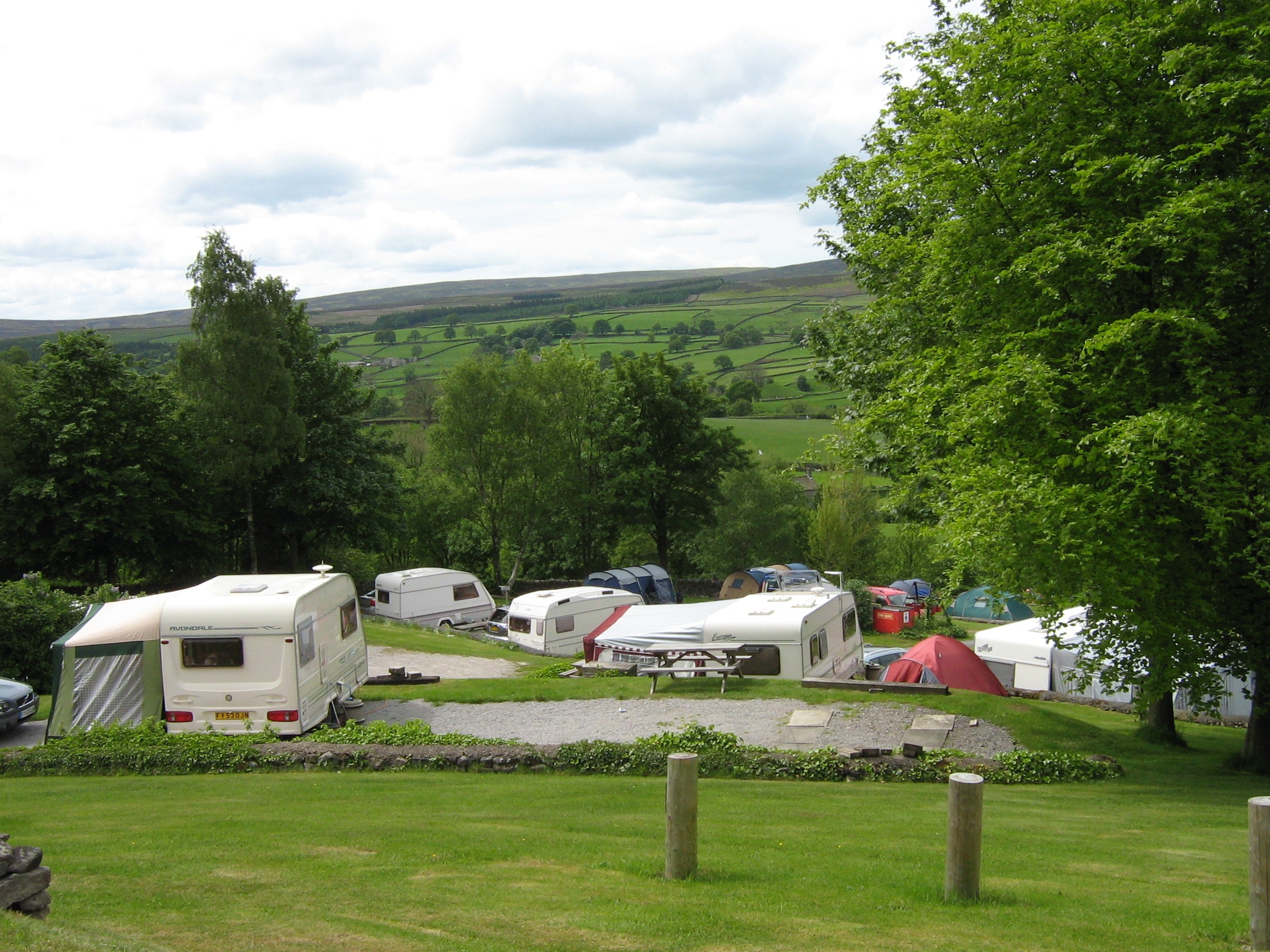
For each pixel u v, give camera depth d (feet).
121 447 132.46
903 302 66.39
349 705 70.90
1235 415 43.75
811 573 173.17
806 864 28.22
